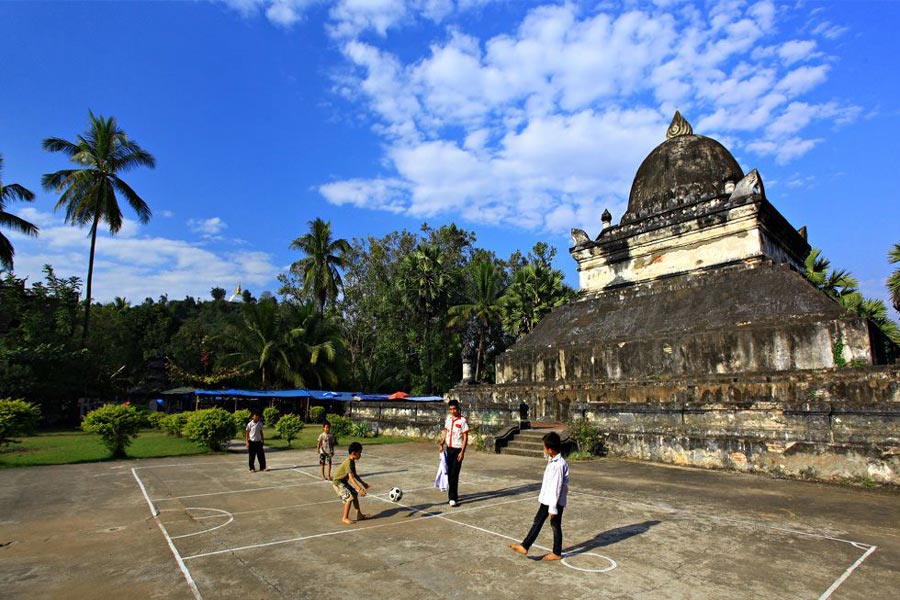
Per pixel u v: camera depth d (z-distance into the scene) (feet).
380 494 28.86
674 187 66.90
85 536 20.27
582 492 29.25
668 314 56.44
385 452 52.65
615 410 44.91
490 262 146.82
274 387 119.34
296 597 14.16
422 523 22.27
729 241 57.41
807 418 34.17
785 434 34.53
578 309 67.36
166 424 68.59
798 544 19.17
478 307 129.29
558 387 56.70
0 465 41.11
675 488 30.48
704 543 19.29
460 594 14.38
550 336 65.67
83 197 92.43
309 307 126.11
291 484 32.60
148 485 32.17
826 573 16.15
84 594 14.35
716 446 37.81
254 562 17.07
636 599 14.06
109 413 46.85
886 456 30.27
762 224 56.34
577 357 59.11
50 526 21.86
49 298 98.48
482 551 18.28
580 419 47.24
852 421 32.24
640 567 16.62
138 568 16.51
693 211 61.26
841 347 41.60
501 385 63.00
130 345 127.95
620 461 42.34
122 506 25.82
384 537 20.08
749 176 56.59
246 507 25.57
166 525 21.95
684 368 50.47
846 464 31.73
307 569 16.39
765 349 45.68
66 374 86.74
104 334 115.75
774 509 24.98
